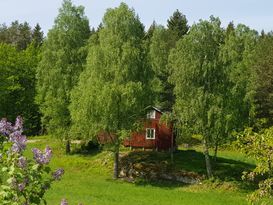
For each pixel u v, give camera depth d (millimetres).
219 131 48219
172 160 53594
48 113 61094
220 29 50531
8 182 10000
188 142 70938
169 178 50438
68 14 62375
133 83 50781
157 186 48125
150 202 39688
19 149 10305
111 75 52125
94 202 37312
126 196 41688
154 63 62344
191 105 48531
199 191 46594
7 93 77062
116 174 50875
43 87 62094
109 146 51031
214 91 49031
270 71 66438
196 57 49188
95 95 50906
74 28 62062
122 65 51500
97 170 53469
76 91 55188
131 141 62281
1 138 10695
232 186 47094
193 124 49344
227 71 49312
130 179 50812
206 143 49344
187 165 52844
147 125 61250
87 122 51188
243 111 49156
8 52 82562
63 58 61156
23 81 83188
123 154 57688
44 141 70562
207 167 49406
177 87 49656
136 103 50719
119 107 50562
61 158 58469
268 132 20344
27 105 82438
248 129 20953
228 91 48875
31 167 10156
